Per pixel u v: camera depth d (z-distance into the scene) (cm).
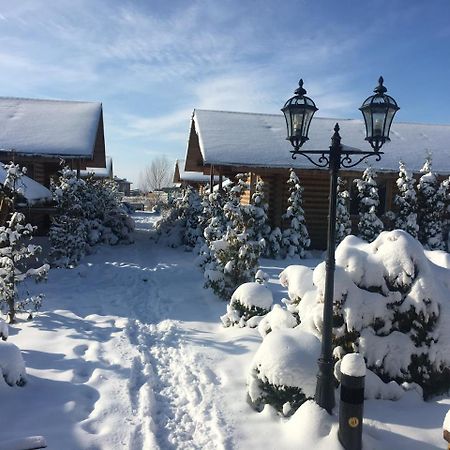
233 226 1052
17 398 469
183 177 3259
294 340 478
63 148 1466
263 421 443
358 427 380
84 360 586
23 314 791
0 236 740
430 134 1919
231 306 730
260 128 1781
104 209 1653
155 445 401
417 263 500
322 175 1534
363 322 489
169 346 654
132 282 1072
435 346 484
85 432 417
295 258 1422
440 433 418
